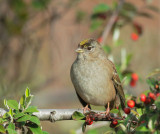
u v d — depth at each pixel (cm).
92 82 814
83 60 825
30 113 601
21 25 1201
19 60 1298
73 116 634
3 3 1221
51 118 695
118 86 830
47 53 1480
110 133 635
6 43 1267
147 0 1020
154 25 1795
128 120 579
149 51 1652
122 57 890
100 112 755
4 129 550
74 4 1298
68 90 1596
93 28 984
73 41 1432
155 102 516
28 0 1295
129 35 1647
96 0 1638
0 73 1191
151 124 511
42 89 1389
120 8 978
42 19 1348
